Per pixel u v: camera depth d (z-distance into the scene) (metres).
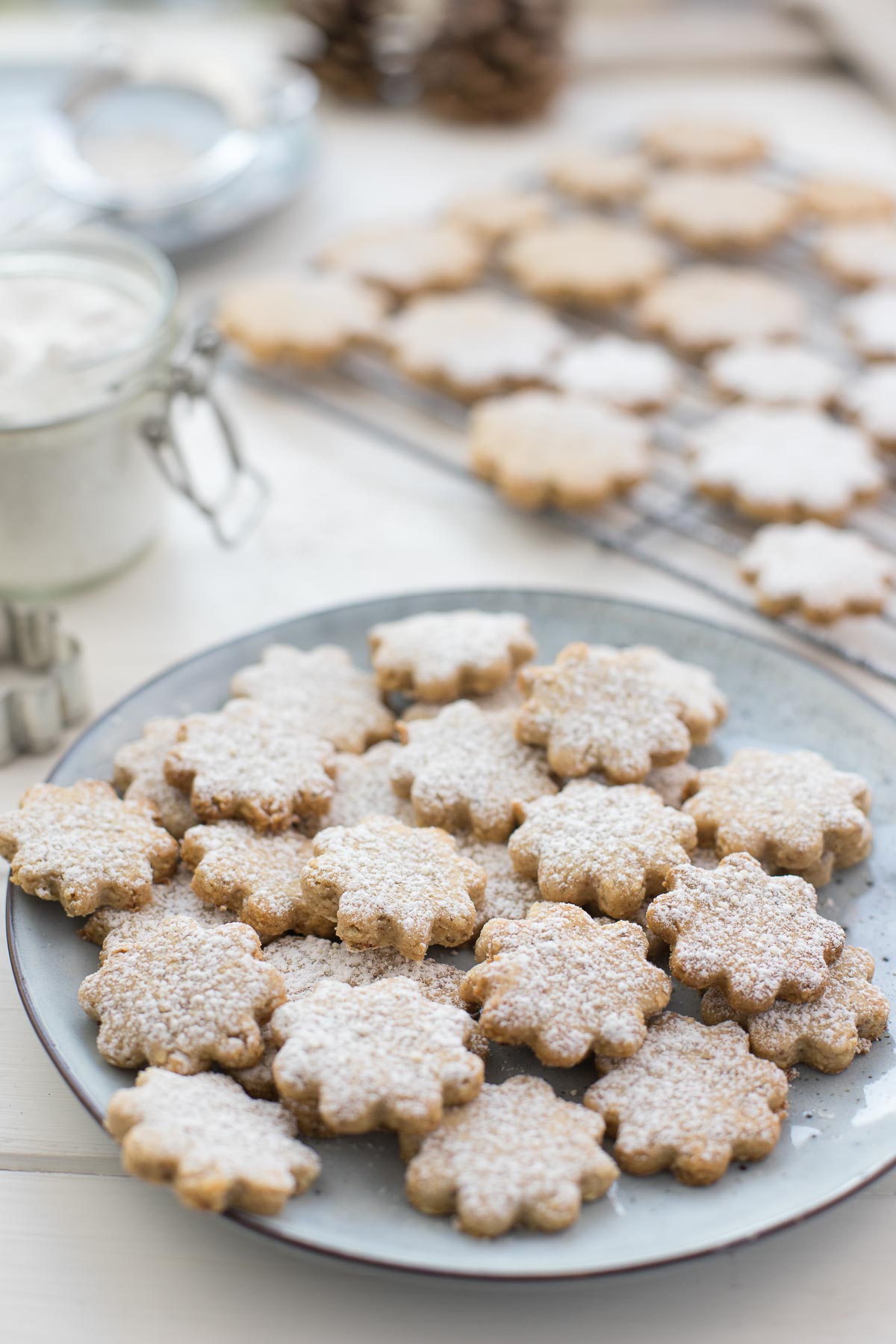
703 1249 0.50
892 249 0.85
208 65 0.95
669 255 0.90
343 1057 0.52
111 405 0.66
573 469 0.73
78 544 0.69
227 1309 0.52
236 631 0.70
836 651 0.68
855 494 0.73
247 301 0.81
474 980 0.54
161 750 0.62
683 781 0.62
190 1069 0.53
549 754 0.61
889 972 0.57
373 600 0.67
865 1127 0.53
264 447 0.78
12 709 0.64
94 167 0.87
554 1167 0.51
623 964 0.55
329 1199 0.51
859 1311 0.52
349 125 1.02
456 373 0.78
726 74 1.09
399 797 0.61
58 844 0.58
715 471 0.73
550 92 1.01
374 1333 0.52
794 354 0.80
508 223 0.88
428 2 1.07
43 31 1.06
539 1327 0.52
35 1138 0.55
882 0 0.98
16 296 0.70
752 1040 0.55
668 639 0.66
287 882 0.58
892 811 0.61
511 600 0.68
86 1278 0.53
